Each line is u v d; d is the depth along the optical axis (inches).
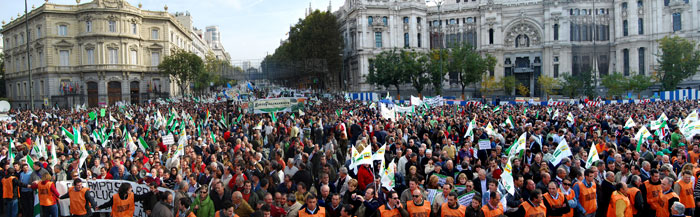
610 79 3179.1
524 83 4033.0
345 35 4242.1
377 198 486.0
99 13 3319.4
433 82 3230.8
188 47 4549.7
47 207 573.0
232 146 855.7
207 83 3727.9
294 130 1018.7
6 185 607.8
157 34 3617.1
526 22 3954.2
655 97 2213.3
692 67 2974.9
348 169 642.2
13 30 3890.3
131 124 1263.5
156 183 542.6
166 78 3634.4
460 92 3986.2
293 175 602.9
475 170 554.6
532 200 441.7
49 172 643.5
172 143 881.5
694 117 798.5
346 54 4212.6
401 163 654.5
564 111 1557.6
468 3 4033.0
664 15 3511.3
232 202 460.1
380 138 919.7
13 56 3937.0
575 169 501.7
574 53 3772.1
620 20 3715.6
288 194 491.5
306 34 3725.4
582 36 3806.6
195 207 479.5
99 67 3319.4
